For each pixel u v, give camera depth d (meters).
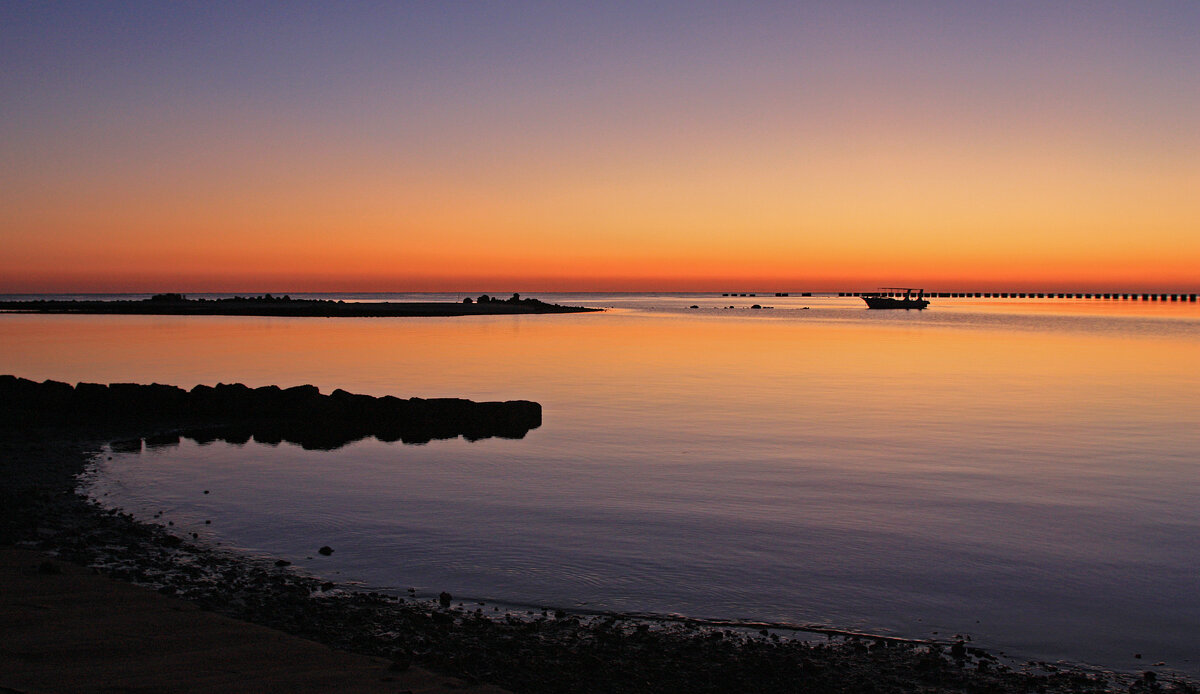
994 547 12.69
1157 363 45.41
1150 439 21.86
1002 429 23.28
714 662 8.70
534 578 11.14
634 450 20.05
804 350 53.22
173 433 22.03
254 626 8.95
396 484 16.39
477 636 9.18
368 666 8.09
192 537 12.62
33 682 7.24
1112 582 11.27
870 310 170.50
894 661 8.87
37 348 46.94
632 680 8.23
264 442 20.95
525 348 51.19
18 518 13.01
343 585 10.71
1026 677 8.55
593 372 37.72
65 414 24.36
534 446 20.56
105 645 8.18
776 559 12.04
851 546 12.68
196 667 7.79
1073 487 16.53
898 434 22.38
